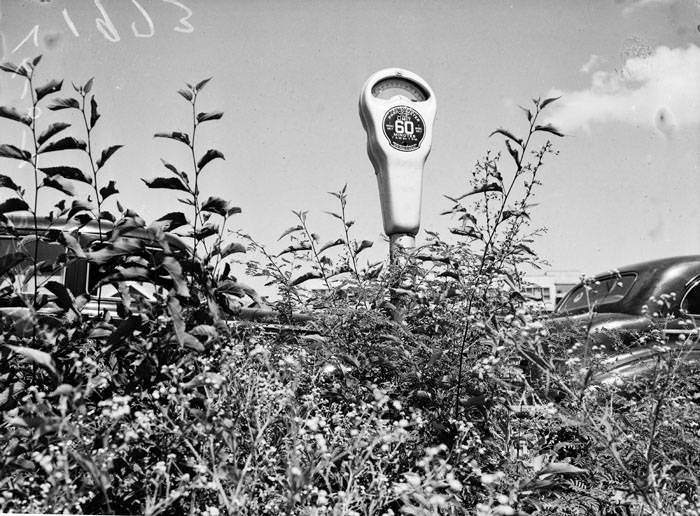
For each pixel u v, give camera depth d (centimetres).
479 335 211
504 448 192
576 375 185
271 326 258
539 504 171
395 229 502
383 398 167
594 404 188
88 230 351
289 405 175
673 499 171
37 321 181
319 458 171
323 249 282
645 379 209
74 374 177
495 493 171
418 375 210
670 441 186
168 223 202
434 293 236
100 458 142
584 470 166
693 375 212
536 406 192
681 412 192
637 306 380
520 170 214
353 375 236
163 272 190
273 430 194
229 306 201
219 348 192
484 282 219
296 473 139
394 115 513
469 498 183
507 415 195
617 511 188
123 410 135
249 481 158
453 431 199
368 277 276
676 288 385
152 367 183
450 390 210
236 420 163
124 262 194
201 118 205
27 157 187
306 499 152
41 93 188
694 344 207
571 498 180
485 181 221
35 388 160
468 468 187
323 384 226
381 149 505
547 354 206
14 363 186
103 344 201
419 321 241
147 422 154
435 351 203
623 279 414
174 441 169
